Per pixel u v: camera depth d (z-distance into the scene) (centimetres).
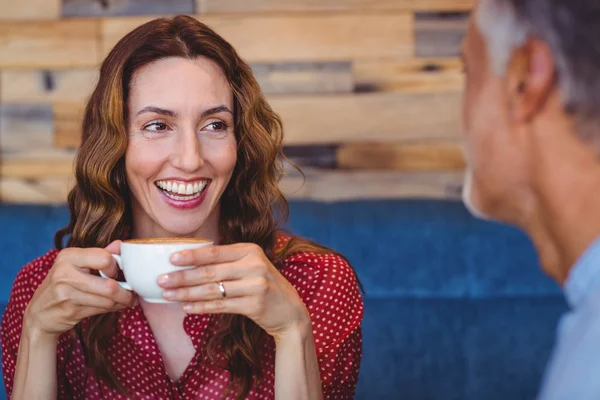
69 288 98
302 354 105
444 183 214
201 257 90
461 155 214
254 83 127
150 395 123
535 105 52
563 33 49
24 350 109
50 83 215
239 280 95
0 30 214
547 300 165
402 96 214
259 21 213
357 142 215
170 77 115
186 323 122
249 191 130
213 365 122
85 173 122
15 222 174
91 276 98
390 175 214
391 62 213
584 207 51
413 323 164
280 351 105
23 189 216
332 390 127
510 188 56
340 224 173
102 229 125
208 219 129
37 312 105
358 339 133
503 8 52
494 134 55
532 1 50
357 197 214
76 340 125
